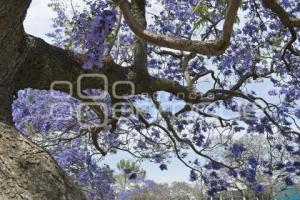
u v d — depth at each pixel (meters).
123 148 8.84
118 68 5.06
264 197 10.35
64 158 8.58
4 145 3.25
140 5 5.57
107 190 9.03
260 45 8.80
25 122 7.91
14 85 4.09
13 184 3.10
